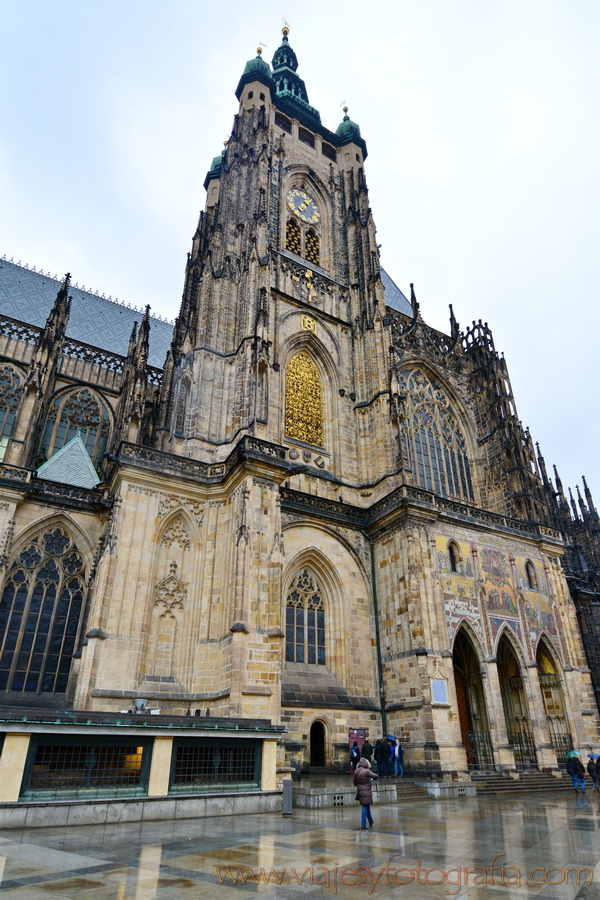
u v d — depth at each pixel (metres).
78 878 15.17
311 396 67.81
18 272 92.25
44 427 68.06
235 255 67.69
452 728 48.00
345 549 58.16
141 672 41.84
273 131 82.94
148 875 15.60
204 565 47.34
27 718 25.42
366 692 52.47
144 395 60.34
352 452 66.12
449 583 55.81
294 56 114.38
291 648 51.88
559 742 58.97
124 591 43.16
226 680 41.09
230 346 60.81
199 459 53.28
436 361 81.19
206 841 21.06
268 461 47.75
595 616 78.69
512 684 61.97
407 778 44.03
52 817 24.25
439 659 50.47
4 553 49.25
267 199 73.94
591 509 94.62
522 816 30.08
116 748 27.55
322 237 82.19
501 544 62.81
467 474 77.00
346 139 91.62
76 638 51.28
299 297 71.44
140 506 46.72
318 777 43.06
